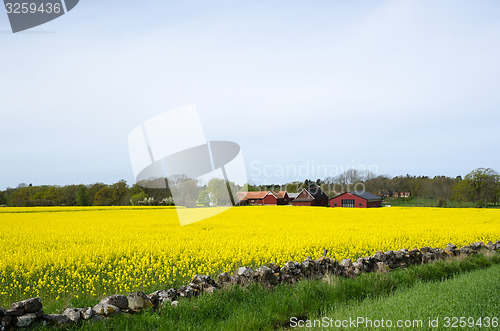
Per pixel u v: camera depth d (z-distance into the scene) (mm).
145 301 7242
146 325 6539
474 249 15164
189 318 6926
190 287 8180
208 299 7633
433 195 93688
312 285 8891
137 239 19625
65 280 10680
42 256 14227
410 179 106875
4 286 10016
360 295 8805
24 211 49281
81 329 6191
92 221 33281
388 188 108812
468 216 40750
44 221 33219
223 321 6805
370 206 80188
